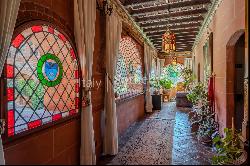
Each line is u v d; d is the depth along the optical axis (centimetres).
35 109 303
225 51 453
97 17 450
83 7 348
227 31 434
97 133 443
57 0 301
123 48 685
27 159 242
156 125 712
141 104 922
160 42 1147
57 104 338
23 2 236
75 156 349
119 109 594
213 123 542
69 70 362
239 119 438
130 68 777
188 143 489
